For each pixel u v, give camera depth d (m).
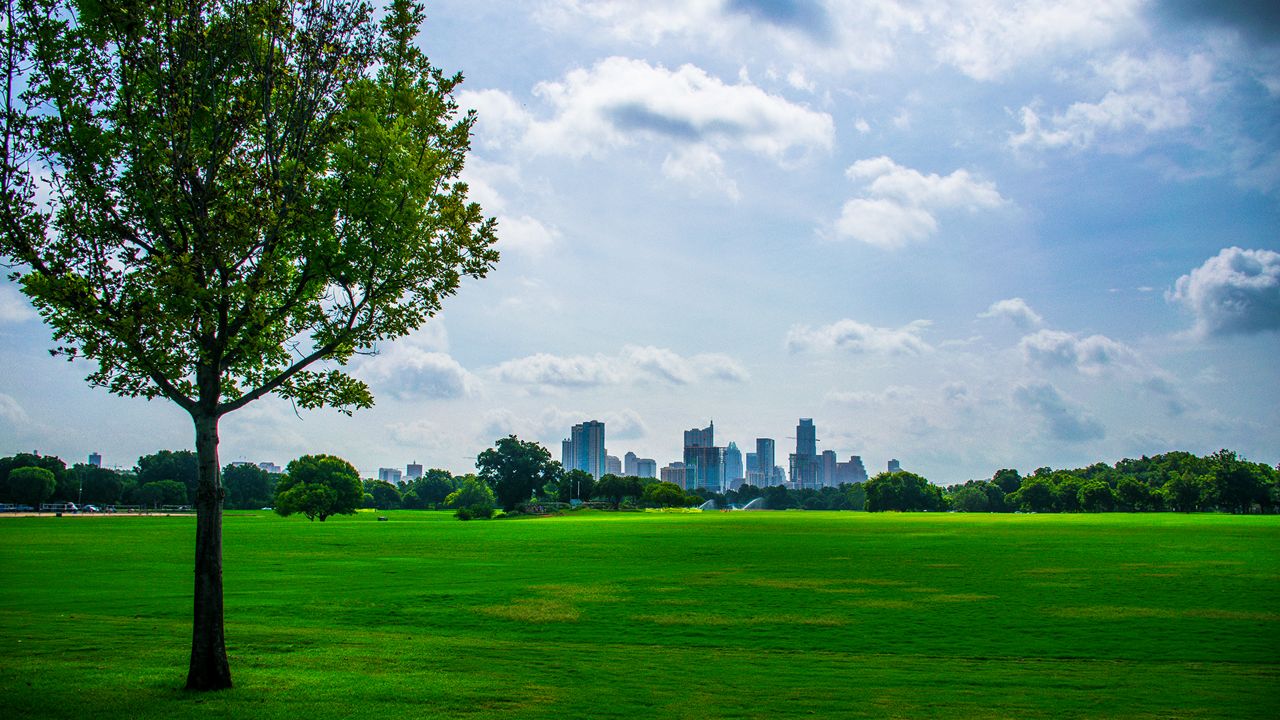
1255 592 36.53
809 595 35.97
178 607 30.95
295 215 16.62
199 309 15.93
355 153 17.16
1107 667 20.81
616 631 26.77
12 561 53.62
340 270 17.53
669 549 65.69
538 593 36.59
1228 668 20.80
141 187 16.31
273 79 17.30
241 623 27.86
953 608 31.86
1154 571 45.69
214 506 16.94
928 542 72.69
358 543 75.31
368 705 15.27
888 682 18.55
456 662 20.30
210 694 15.91
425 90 18.75
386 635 25.02
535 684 17.64
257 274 16.61
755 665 20.67
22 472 197.88
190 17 16.47
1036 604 32.91
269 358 18.98
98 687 16.44
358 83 17.45
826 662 21.23
